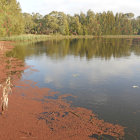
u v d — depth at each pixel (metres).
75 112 5.76
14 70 11.77
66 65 14.06
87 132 4.62
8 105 6.12
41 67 13.11
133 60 16.69
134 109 6.05
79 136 4.44
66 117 5.41
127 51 24.75
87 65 14.07
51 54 21.42
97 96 7.28
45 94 7.39
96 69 12.52
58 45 35.28
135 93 7.63
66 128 4.79
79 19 112.12
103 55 20.52
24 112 5.65
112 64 14.51
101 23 113.31
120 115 5.60
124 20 119.69
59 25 91.00
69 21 105.44
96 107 6.20
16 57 18.23
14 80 9.30
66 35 93.88
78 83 9.08
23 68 12.50
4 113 5.53
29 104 6.29
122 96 7.29
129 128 4.85
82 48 29.09
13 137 4.34
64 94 7.45
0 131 4.56
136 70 12.13
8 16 47.69
